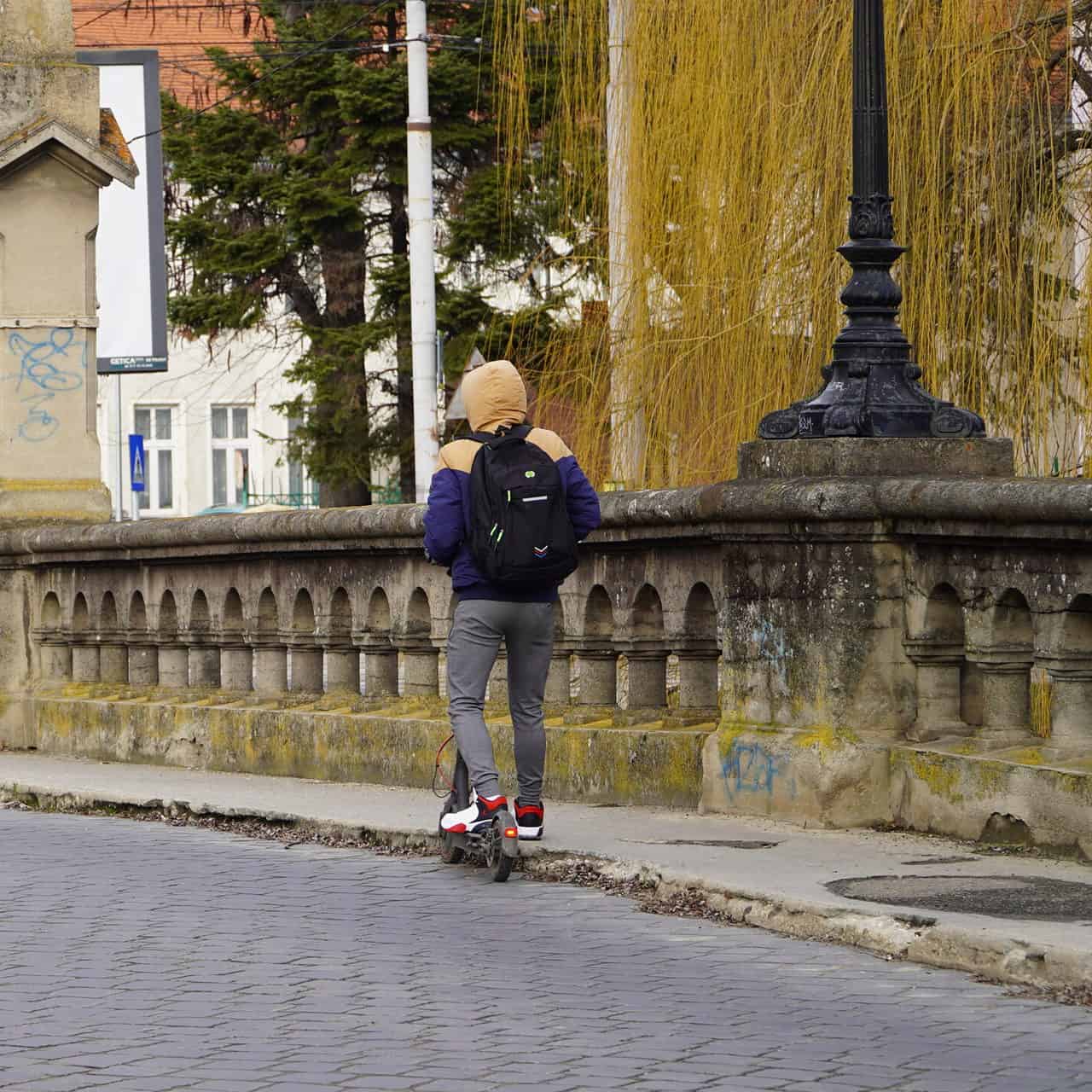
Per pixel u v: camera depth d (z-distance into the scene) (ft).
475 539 59.52
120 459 350.23
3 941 52.34
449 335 216.95
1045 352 84.23
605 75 102.47
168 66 256.52
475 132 223.10
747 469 66.39
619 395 96.53
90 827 75.87
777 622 64.64
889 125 87.86
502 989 46.06
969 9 87.45
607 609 73.61
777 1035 41.47
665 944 50.78
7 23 106.93
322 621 85.30
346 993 45.80
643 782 69.77
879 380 64.44
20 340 106.83
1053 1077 37.99
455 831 61.11
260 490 411.75
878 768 62.75
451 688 61.31
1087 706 58.03
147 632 97.04
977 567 60.49
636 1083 37.86
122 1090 37.81
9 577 105.29
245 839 71.10
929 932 48.32
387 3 224.12
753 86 91.91
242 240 226.99
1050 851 57.06
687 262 94.63
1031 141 86.58
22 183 106.73
